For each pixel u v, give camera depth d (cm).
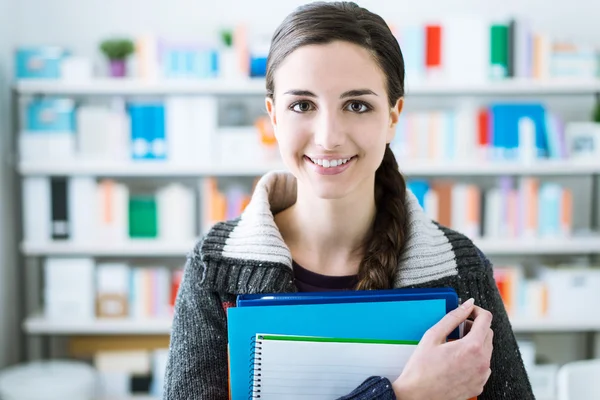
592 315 339
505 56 332
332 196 86
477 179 370
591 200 378
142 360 334
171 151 332
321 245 97
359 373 82
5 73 342
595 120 349
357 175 86
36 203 333
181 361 93
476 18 329
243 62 331
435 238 97
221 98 364
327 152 83
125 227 336
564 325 337
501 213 338
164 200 336
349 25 81
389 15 369
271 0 369
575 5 370
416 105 373
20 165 328
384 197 100
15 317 358
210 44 364
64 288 333
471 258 97
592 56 336
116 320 335
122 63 334
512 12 370
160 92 335
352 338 82
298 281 97
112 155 332
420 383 79
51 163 329
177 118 330
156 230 338
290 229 100
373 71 83
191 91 330
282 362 80
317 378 81
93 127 334
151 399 333
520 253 378
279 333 83
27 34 364
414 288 93
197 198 338
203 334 93
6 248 345
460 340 81
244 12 369
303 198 95
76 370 325
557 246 335
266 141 331
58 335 373
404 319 83
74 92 335
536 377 341
